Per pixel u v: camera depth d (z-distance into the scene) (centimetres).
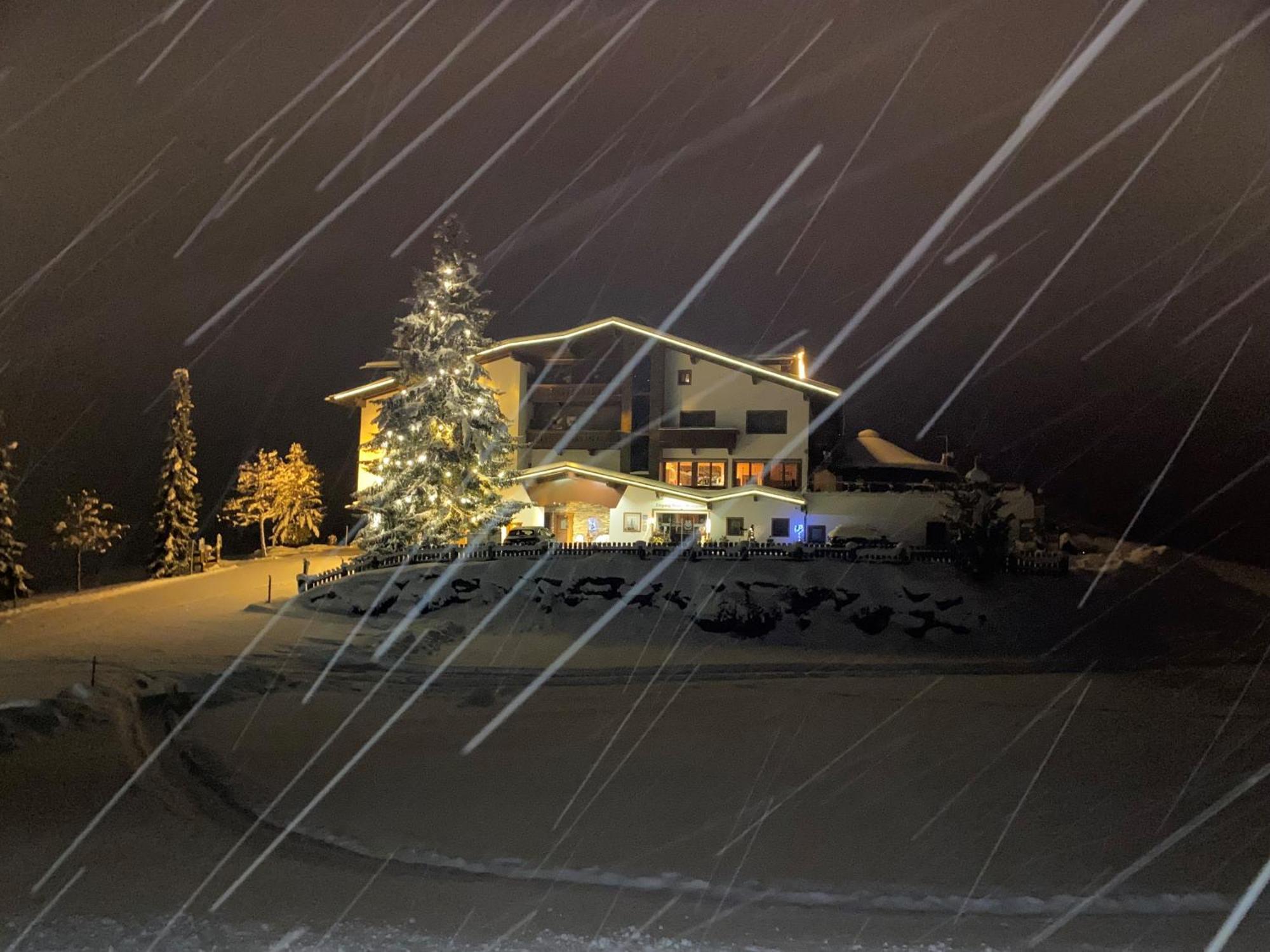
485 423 3697
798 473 4503
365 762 1452
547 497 4216
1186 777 1466
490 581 3272
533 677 2314
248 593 3544
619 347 4644
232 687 1952
